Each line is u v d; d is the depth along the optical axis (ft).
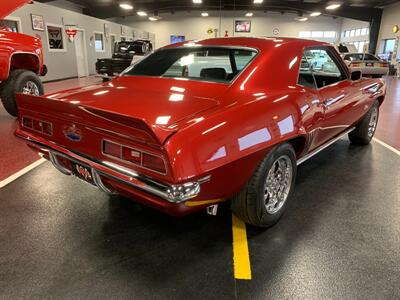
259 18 93.81
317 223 7.95
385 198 9.34
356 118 12.30
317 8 78.07
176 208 5.46
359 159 12.79
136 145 5.48
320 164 12.21
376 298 5.54
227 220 8.11
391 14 70.79
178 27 96.43
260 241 7.19
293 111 7.27
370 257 6.63
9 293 5.61
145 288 5.76
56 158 7.28
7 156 12.60
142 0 78.07
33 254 6.66
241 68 7.80
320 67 11.12
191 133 5.34
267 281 5.94
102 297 5.55
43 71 20.74
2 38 16.88
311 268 6.29
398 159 12.84
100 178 6.28
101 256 6.64
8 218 8.04
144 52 43.55
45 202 8.90
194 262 6.48
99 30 60.59
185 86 7.75
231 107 6.34
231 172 5.96
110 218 8.15
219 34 95.50
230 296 5.59
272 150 6.84
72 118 6.42
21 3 18.31
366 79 13.12
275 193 7.66
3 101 18.57
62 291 5.67
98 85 8.98
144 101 6.83
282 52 8.02
